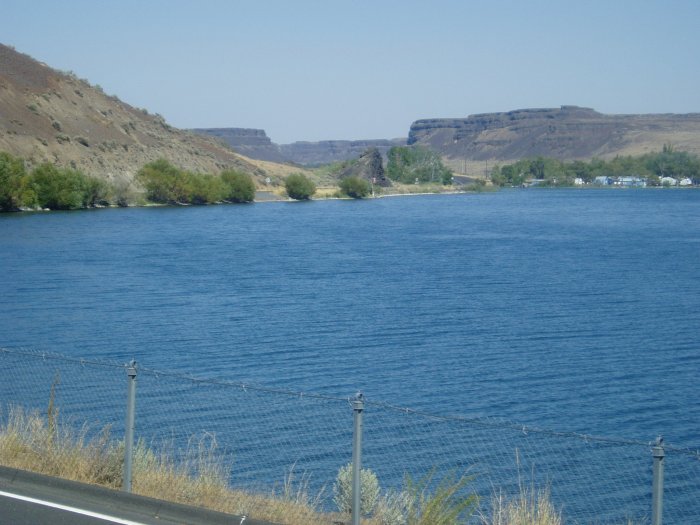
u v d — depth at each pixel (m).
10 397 22.42
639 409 30.41
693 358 39.00
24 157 137.88
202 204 156.00
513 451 21.67
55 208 125.38
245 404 24.84
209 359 37.88
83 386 24.75
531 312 51.78
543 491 16.92
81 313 49.03
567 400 31.45
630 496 18.53
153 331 44.09
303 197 187.50
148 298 54.84
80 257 75.38
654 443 10.49
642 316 50.62
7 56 174.75
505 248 91.75
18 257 74.25
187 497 13.09
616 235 108.44
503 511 13.85
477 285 63.69
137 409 23.11
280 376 34.78
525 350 40.59
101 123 174.75
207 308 51.47
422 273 70.56
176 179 149.62
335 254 83.88
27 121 152.00
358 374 35.28
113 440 17.58
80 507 12.10
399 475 18.91
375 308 52.47
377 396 31.64
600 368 36.88
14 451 14.45
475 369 36.41
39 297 54.34
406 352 39.75
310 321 47.53
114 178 147.88
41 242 85.88
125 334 43.25
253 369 36.00
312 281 64.81
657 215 147.12
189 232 102.31
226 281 63.72
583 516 16.94
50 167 124.12
